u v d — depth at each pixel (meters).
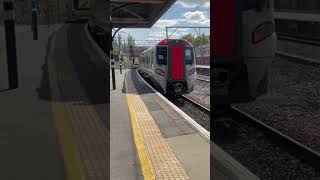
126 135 9.82
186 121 12.13
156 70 24.00
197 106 18.69
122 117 13.07
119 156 7.61
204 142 8.88
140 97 20.56
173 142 8.99
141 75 48.09
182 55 23.41
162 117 13.15
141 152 7.86
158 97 20.28
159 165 6.98
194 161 7.20
